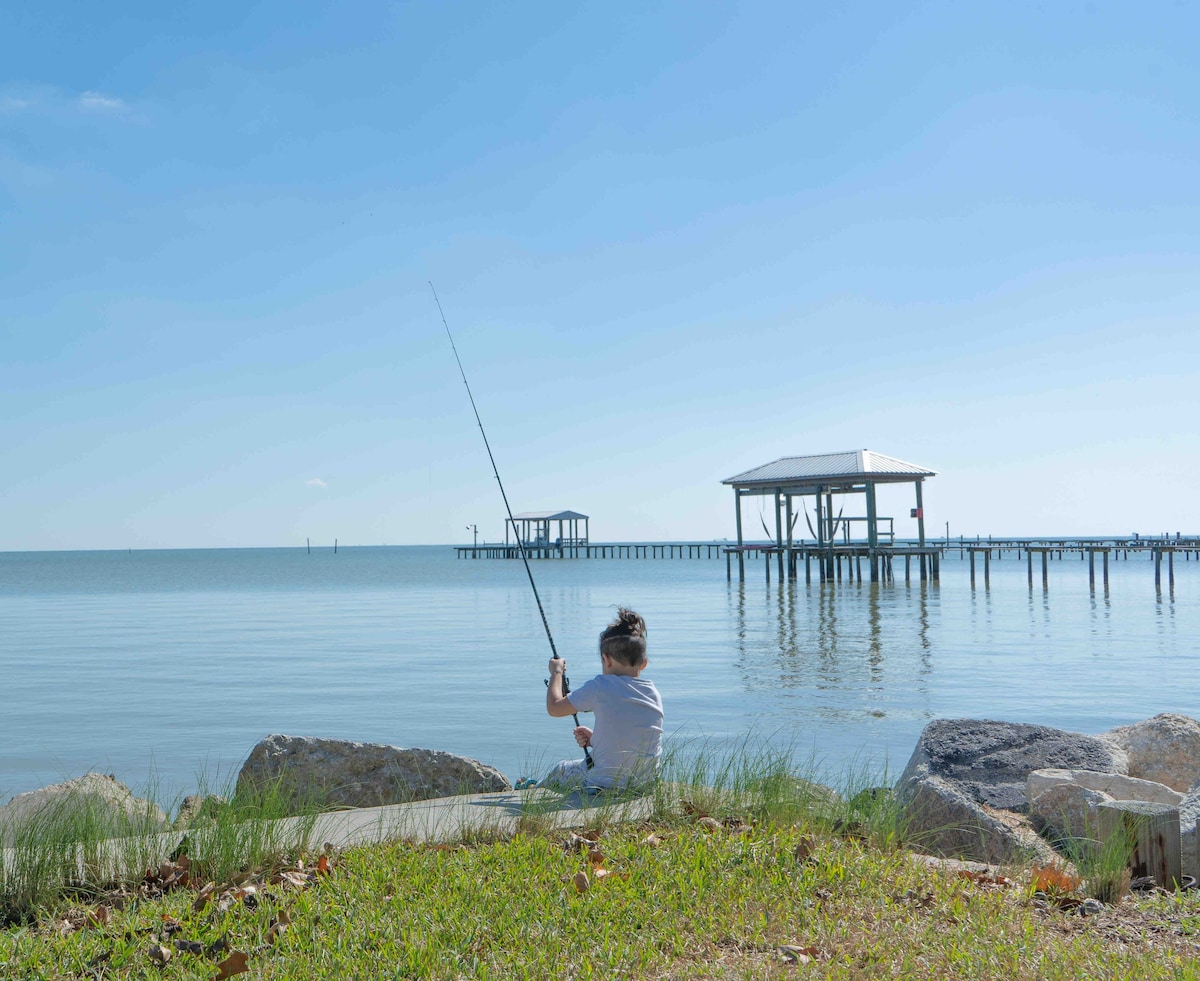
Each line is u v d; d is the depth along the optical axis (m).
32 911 3.82
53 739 13.30
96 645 26.64
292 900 3.85
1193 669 19.84
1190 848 4.83
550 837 4.72
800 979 3.24
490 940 3.50
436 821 5.00
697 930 3.62
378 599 49.34
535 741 12.95
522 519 125.88
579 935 3.53
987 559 48.88
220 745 12.84
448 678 19.36
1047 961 3.39
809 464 52.97
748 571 85.94
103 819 4.69
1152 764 7.21
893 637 27.33
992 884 4.41
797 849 4.49
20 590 63.25
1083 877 4.45
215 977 3.20
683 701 16.33
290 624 33.78
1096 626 30.08
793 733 13.23
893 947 3.53
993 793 6.16
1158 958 3.47
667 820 5.07
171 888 4.09
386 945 3.42
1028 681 18.33
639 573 82.94
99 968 3.29
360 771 7.24
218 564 146.25
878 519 52.84
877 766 10.98
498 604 44.16
